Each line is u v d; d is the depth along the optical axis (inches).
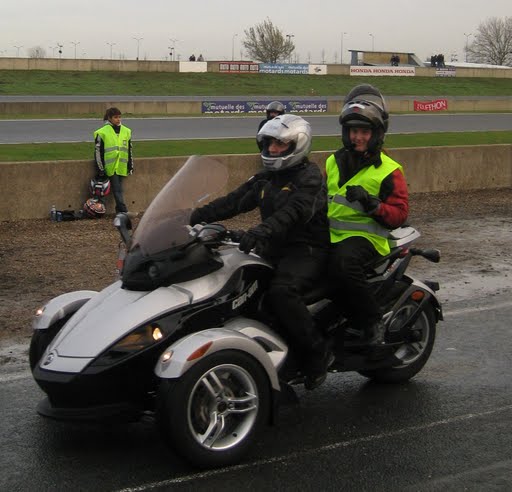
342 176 210.1
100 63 2667.3
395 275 222.5
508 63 4990.2
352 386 235.5
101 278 364.5
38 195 523.2
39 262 395.9
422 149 675.4
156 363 177.6
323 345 197.5
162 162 573.0
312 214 190.2
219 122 1386.6
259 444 192.9
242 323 189.3
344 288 202.5
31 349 203.6
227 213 203.9
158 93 2358.5
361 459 185.2
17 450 188.5
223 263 188.7
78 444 192.2
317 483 172.7
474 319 311.3
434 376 245.1
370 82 2780.5
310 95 2487.7
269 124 192.9
